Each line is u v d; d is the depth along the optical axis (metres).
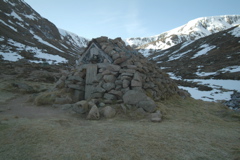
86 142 4.81
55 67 36.69
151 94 9.99
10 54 40.78
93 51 12.88
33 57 45.38
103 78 10.32
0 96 12.30
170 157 4.20
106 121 7.09
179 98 13.16
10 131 5.42
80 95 11.12
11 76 21.53
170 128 6.29
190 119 7.84
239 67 45.47
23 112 8.31
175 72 61.00
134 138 5.17
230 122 7.92
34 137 5.05
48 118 7.22
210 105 12.13
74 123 6.69
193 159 4.18
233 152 4.60
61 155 4.10
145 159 4.07
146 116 7.72
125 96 8.84
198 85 35.06
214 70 49.91
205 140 5.36
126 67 10.75
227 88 29.97
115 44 13.34
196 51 99.88
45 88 17.08
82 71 11.94
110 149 4.45
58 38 129.88
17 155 4.08
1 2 99.69
